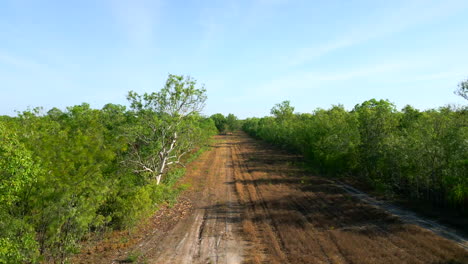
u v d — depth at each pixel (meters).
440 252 9.78
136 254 11.07
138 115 17.95
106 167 14.05
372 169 20.50
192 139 21.66
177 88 17.97
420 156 15.59
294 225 13.56
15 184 7.25
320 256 10.23
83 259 10.73
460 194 13.42
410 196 17.33
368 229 12.48
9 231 8.02
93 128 15.92
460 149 14.09
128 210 13.26
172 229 13.89
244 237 12.52
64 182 10.44
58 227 9.55
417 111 27.30
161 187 16.25
